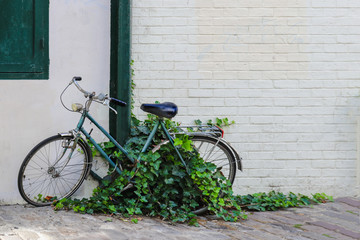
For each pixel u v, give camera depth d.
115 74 5.39
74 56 5.32
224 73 5.64
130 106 5.34
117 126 5.29
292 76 5.67
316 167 5.73
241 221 5.04
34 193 5.22
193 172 5.05
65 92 5.32
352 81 5.69
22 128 5.25
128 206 5.02
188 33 5.61
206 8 5.60
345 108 5.70
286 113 5.69
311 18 5.65
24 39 5.25
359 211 5.36
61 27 5.29
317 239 4.50
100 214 4.90
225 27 5.62
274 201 5.50
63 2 5.29
